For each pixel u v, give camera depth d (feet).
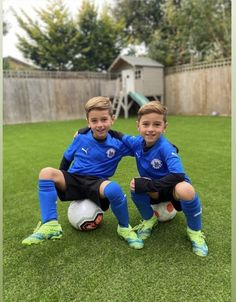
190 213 5.38
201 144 15.49
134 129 22.24
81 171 6.23
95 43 47.70
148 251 5.40
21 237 6.10
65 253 5.42
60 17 44.91
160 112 5.74
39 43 46.03
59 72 37.17
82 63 47.70
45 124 31.35
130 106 36.81
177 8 44.45
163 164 5.88
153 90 38.40
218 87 32.96
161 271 4.78
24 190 9.23
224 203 7.44
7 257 5.32
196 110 35.65
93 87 39.55
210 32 39.47
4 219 7.02
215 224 6.34
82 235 6.09
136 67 37.99
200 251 5.23
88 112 6.19
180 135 18.67
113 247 5.58
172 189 5.66
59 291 4.41
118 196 5.63
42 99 36.37
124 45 50.52
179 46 43.93
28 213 7.37
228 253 5.24
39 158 13.93
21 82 34.99
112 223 6.65
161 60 43.06
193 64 35.35
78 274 4.79
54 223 5.46
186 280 4.52
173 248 5.48
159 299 4.14
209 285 4.39
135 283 4.50
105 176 6.32
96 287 4.46
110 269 4.89
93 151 6.26
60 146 16.89
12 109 34.60
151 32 51.21
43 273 4.85
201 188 8.57
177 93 37.78
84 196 6.31
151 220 6.14
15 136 22.15
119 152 6.39
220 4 38.11
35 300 4.23
